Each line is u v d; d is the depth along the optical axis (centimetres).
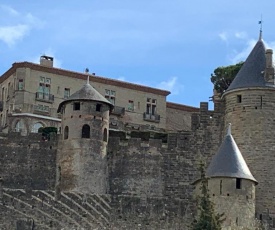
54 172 8681
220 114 9144
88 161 8581
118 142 8838
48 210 8012
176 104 12294
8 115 11050
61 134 8781
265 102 8831
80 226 8050
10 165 8694
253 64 9044
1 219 7844
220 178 7956
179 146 8962
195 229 7288
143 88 11981
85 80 11569
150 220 8094
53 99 11281
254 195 8062
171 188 8819
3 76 11769
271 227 8100
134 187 8744
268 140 8731
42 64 11481
